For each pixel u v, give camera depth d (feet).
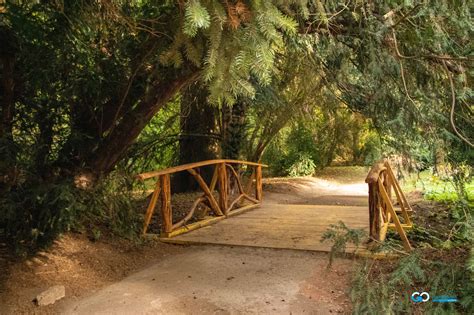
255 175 27.48
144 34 14.90
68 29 13.35
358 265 12.39
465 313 9.57
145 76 16.44
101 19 13.07
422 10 10.36
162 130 29.35
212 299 11.41
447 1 10.27
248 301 11.26
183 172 32.55
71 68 14.73
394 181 18.62
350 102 19.39
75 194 14.90
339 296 11.52
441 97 12.39
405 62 12.43
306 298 11.43
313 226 19.34
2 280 11.76
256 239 17.19
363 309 9.73
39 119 15.58
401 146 13.85
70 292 11.98
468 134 11.94
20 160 14.06
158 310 10.80
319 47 16.61
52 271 12.94
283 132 44.57
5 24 12.50
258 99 26.48
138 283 12.73
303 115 37.09
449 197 23.32
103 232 16.37
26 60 13.75
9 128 14.56
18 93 15.02
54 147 16.35
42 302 11.01
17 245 13.48
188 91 26.22
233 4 7.35
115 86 16.53
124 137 16.65
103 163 16.71
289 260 14.55
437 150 12.05
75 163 16.46
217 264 14.35
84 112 16.67
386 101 14.43
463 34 10.85
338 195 38.42
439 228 18.30
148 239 17.07
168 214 17.52
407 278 10.11
